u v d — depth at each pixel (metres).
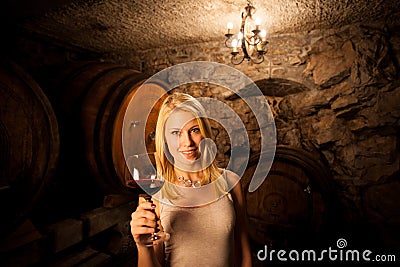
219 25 2.50
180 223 1.04
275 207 2.72
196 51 3.06
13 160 1.49
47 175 1.69
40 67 2.61
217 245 1.04
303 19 2.38
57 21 2.43
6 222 1.51
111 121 1.98
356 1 2.03
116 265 2.40
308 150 2.85
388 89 2.43
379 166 2.53
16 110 1.53
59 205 2.29
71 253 2.15
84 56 3.40
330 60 2.58
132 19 2.38
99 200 2.49
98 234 2.48
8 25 2.48
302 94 2.80
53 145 1.72
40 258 1.79
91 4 2.09
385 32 2.42
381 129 2.51
